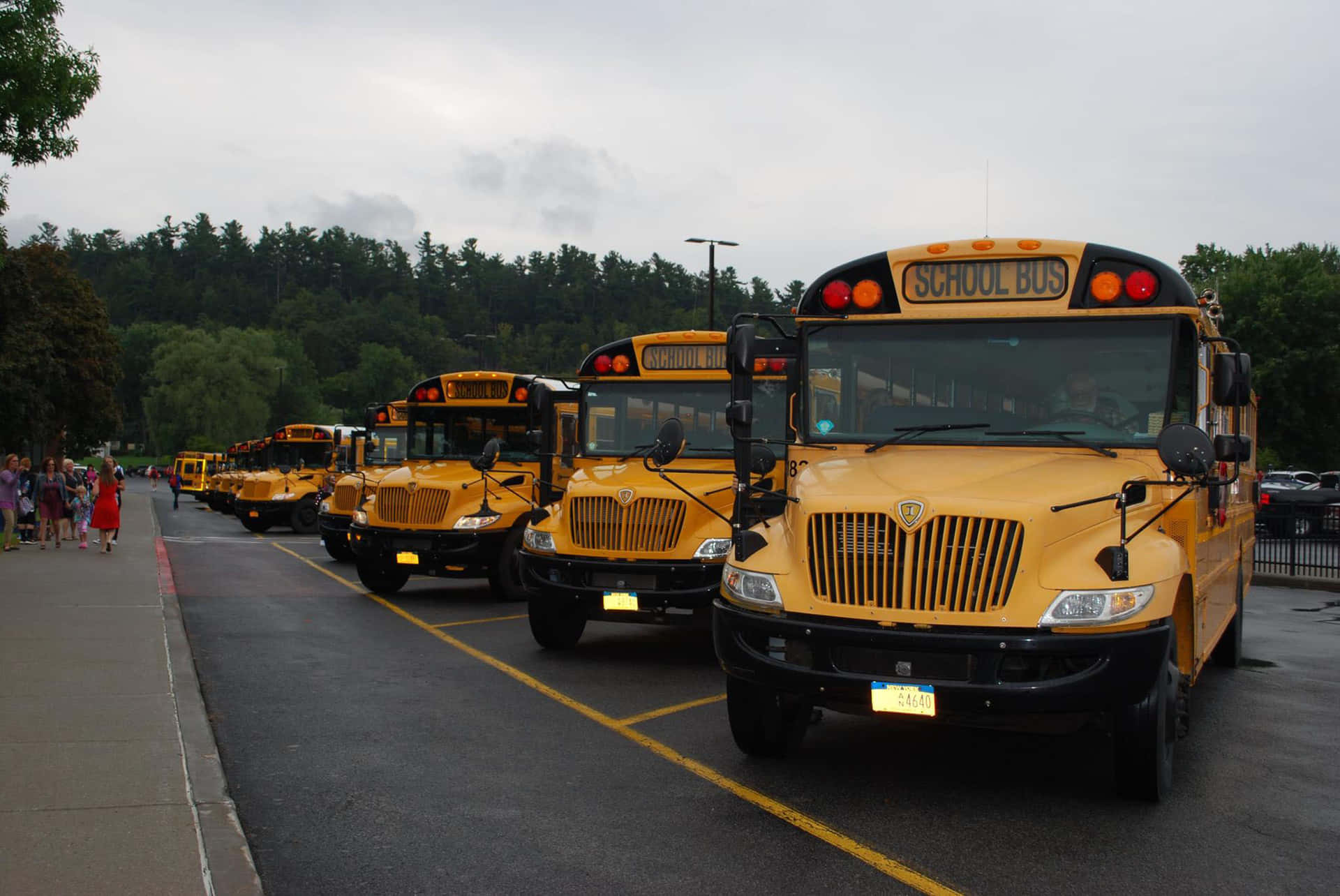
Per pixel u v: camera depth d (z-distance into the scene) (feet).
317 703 26.78
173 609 41.45
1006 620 17.56
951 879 15.47
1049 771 21.33
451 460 49.98
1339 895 15.06
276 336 470.80
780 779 20.48
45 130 46.80
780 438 35.09
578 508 33.35
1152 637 17.42
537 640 35.04
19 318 155.12
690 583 31.91
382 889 14.98
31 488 81.20
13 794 17.97
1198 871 15.90
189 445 362.12
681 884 15.20
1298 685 31.55
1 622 36.76
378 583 50.96
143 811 17.21
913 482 19.21
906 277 22.21
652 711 26.32
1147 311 20.74
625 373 37.40
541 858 16.19
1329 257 186.19
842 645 18.16
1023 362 21.27
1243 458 24.18
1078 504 18.31
